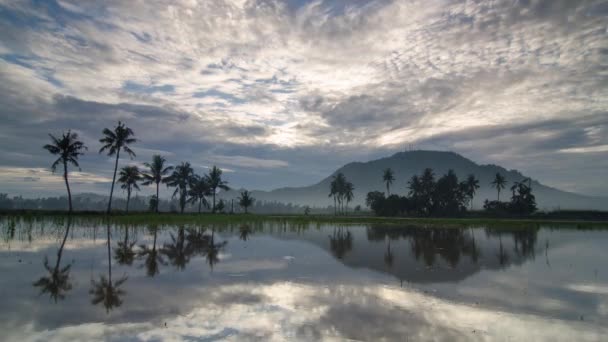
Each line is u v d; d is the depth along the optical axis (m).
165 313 9.77
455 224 53.72
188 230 36.34
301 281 13.97
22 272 14.69
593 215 87.38
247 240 28.56
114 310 9.95
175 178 79.88
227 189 87.81
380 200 101.69
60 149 50.41
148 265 16.81
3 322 8.84
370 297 11.73
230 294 11.84
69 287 12.45
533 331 8.80
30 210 51.69
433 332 8.63
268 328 8.74
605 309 10.66
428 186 102.44
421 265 18.08
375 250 23.70
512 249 25.11
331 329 8.73
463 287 13.34
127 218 45.19
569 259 20.64
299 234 35.06
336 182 127.00
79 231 32.28
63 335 8.06
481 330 8.84
